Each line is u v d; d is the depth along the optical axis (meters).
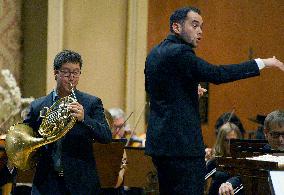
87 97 10.78
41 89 20.12
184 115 9.45
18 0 20.41
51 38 20.05
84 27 20.72
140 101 21.77
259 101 26.59
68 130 10.10
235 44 26.30
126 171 15.03
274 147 11.87
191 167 9.48
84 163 10.45
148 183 15.03
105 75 21.14
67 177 10.33
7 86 20.06
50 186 10.44
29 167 10.56
